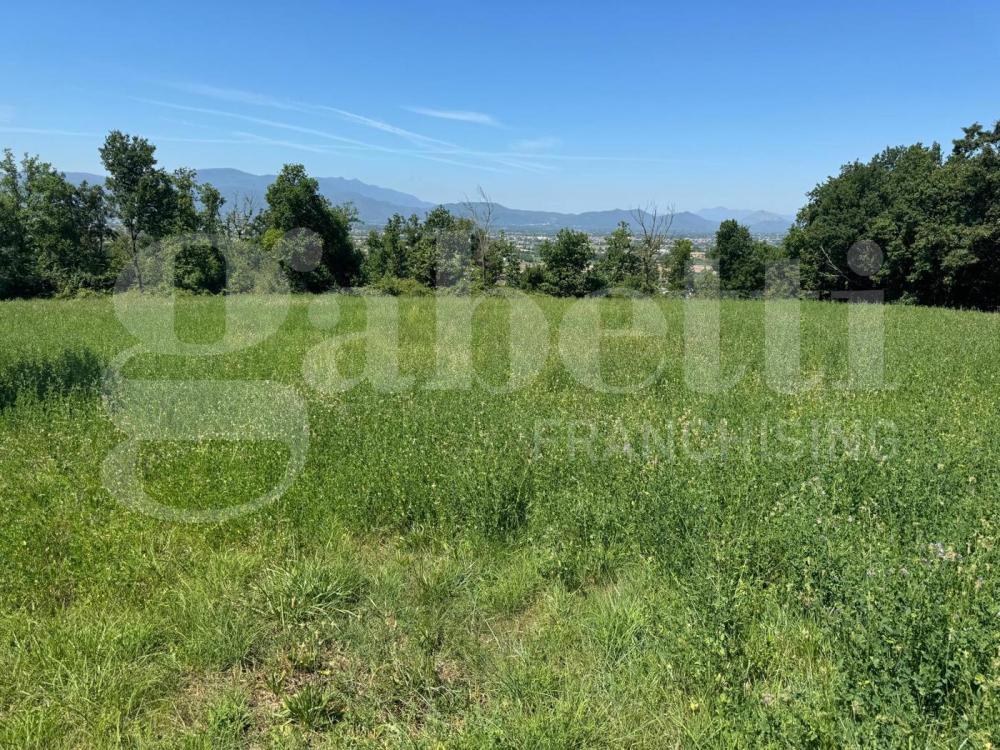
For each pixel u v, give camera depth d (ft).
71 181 112.88
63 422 20.06
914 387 24.12
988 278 101.86
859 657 8.60
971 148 106.01
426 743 8.60
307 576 12.11
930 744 7.32
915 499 12.83
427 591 12.08
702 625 9.89
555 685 9.71
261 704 9.69
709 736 8.28
